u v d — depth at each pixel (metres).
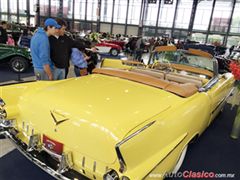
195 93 2.05
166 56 3.21
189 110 1.74
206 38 19.94
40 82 2.03
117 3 21.89
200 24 19.84
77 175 1.43
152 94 1.78
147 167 1.25
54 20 2.87
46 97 1.62
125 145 1.16
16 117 1.77
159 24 21.11
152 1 20.12
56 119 1.48
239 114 2.93
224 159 2.52
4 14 25.84
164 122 1.47
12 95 1.79
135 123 1.36
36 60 2.75
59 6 23.81
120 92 1.73
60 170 1.42
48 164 1.52
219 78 2.89
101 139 1.30
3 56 5.46
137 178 1.17
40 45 2.64
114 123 1.32
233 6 18.27
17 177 1.93
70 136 1.43
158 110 1.56
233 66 2.70
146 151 1.29
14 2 24.89
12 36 7.78
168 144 1.51
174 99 1.78
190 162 2.39
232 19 18.64
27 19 24.53
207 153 2.61
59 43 2.97
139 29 21.52
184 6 19.89
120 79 2.04
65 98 1.58
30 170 2.03
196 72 2.87
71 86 1.80
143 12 21.00
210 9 19.12
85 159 1.38
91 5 22.81
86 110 1.43
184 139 1.72
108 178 1.22
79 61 3.67
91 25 23.45
